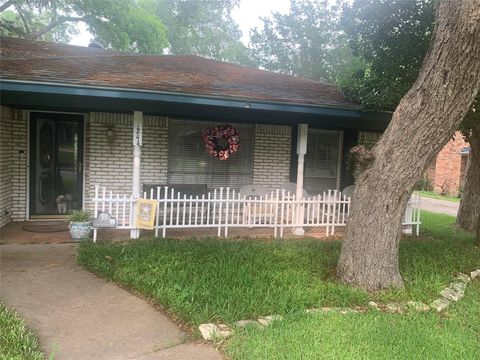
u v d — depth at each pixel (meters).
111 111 8.76
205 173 9.75
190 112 8.21
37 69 6.84
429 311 4.83
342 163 10.96
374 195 5.34
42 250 6.64
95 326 4.08
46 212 9.05
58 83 6.29
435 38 4.93
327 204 8.73
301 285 5.12
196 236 7.91
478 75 4.72
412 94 5.09
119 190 9.02
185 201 7.68
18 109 8.60
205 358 3.56
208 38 30.50
